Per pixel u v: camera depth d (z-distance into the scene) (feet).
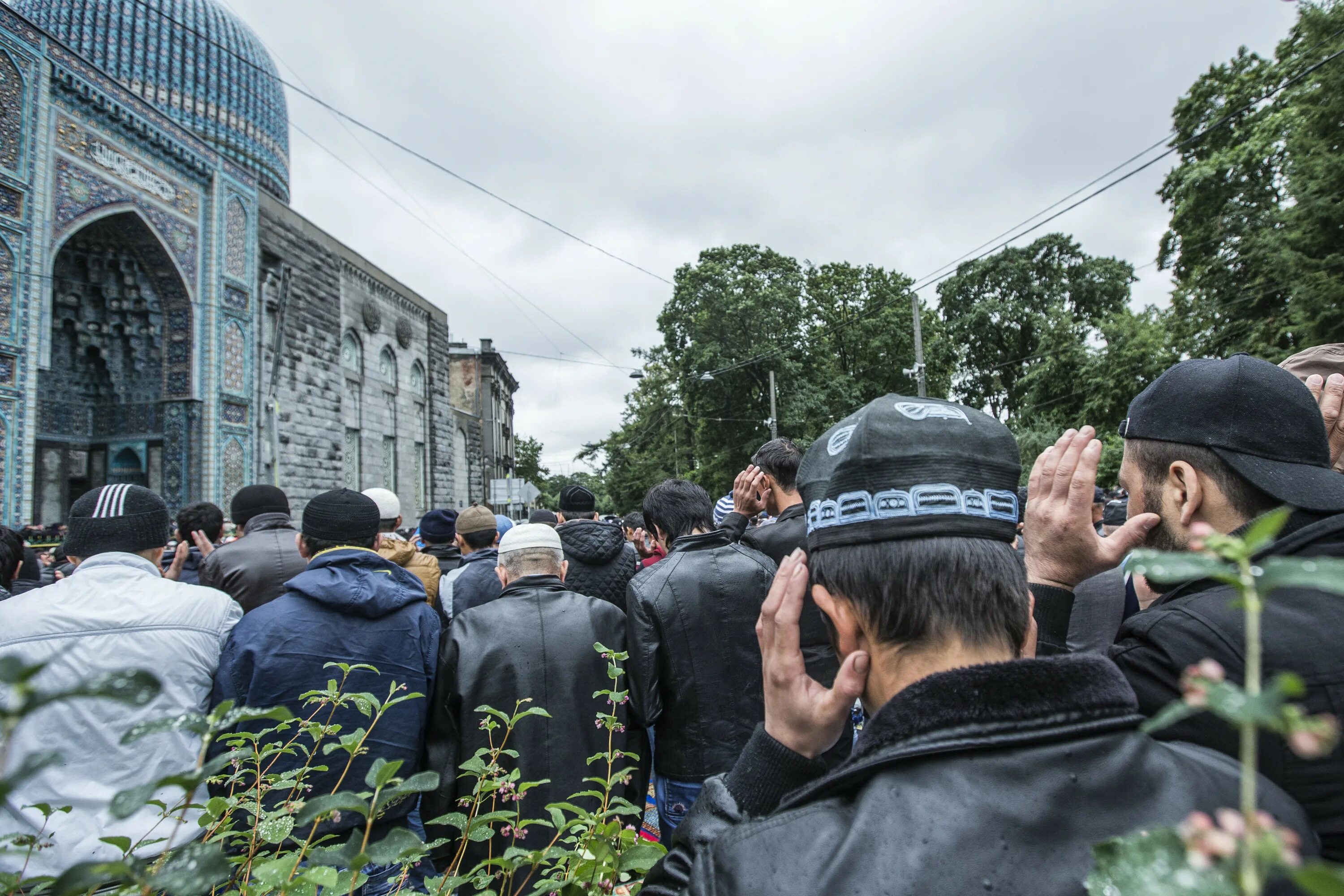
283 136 73.92
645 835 9.73
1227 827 1.17
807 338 111.55
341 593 7.85
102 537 7.29
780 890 2.28
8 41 38.63
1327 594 3.33
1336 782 2.96
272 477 59.06
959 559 2.78
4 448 37.73
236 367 55.83
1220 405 3.87
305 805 3.09
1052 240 123.65
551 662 8.54
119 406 53.72
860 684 2.91
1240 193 68.69
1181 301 73.15
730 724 8.97
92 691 1.66
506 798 5.79
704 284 109.40
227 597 8.05
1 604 6.72
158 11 63.00
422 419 90.38
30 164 39.78
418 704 8.23
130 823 6.21
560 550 9.68
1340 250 51.39
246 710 2.74
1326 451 3.95
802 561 3.25
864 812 2.35
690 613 9.05
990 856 2.13
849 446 3.03
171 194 50.11
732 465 114.93
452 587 13.55
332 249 70.18
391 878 7.46
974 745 2.34
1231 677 3.18
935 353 115.85
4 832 5.86
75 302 50.72
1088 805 2.23
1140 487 4.19
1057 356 99.81
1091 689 2.46
